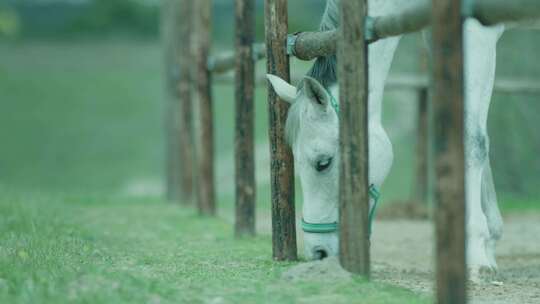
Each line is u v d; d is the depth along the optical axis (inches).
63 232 428.8
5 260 299.7
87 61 1929.1
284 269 316.8
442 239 227.6
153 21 2220.7
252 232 467.8
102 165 1288.1
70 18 2336.4
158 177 1218.6
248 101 460.1
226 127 1428.4
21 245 352.5
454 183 226.2
